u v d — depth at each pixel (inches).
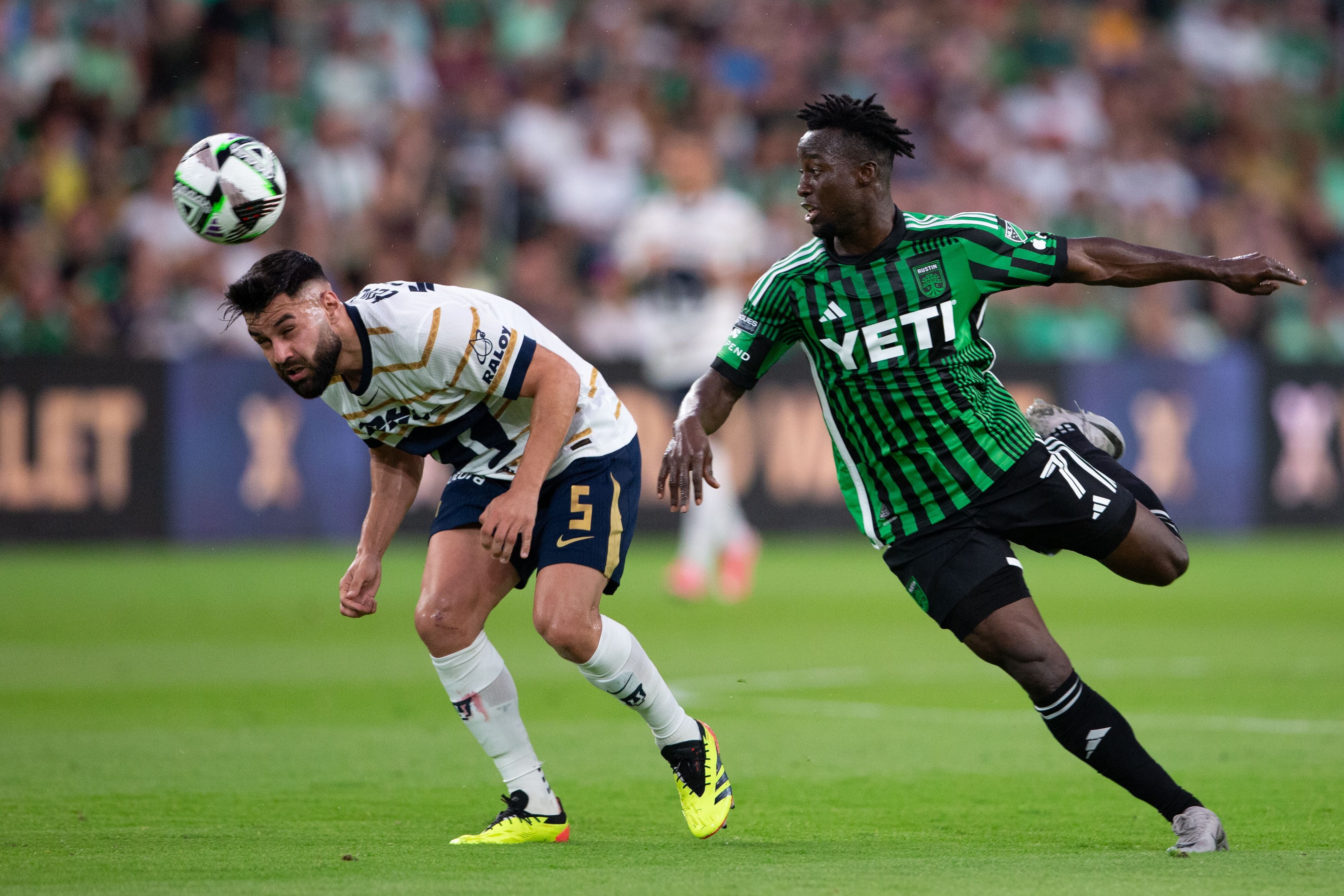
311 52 2598.4
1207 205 3009.4
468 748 860.6
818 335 631.2
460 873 525.7
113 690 1080.2
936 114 2947.8
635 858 564.7
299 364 566.9
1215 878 504.7
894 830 644.1
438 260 2493.8
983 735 904.3
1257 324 2842.0
